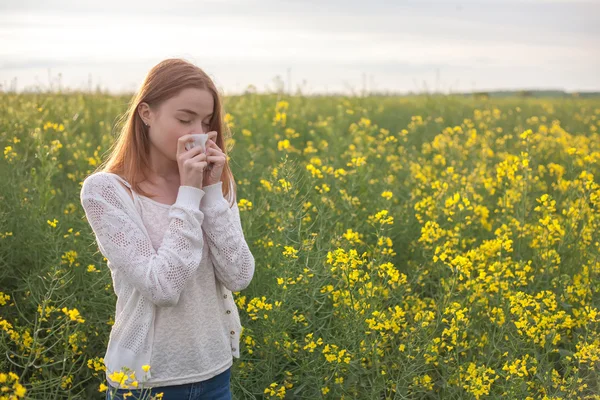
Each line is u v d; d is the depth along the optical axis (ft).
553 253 17.22
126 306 8.86
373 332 13.50
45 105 31.73
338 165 23.80
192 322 9.00
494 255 17.69
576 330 16.30
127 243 8.53
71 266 15.81
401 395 12.76
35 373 13.88
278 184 17.69
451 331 13.55
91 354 14.56
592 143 33.40
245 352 14.03
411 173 25.08
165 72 8.80
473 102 53.01
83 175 22.02
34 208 17.71
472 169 25.34
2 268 16.51
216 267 9.19
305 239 15.88
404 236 19.42
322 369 13.74
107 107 35.50
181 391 9.06
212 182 9.02
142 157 8.96
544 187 23.53
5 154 20.59
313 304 14.52
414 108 47.19
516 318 14.66
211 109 8.91
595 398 12.89
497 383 13.91
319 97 46.26
